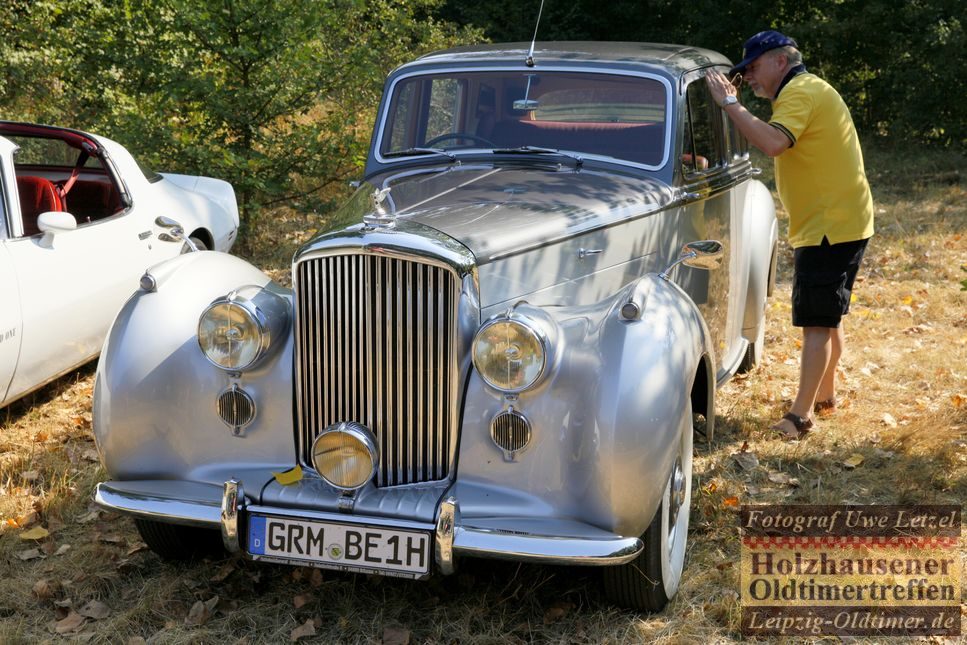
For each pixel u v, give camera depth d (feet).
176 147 27.48
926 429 15.83
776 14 62.44
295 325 10.42
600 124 14.33
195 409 10.74
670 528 11.07
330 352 10.27
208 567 11.89
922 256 29.48
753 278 18.08
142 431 10.68
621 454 9.46
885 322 23.08
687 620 10.86
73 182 18.89
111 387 10.68
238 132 28.73
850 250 15.37
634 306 9.99
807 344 15.98
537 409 9.77
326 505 10.03
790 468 15.08
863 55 58.70
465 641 10.39
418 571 9.60
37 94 35.50
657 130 14.07
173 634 10.48
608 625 10.71
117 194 18.80
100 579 11.55
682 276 14.25
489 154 14.51
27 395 17.63
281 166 28.94
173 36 28.45
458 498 9.91
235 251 28.55
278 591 11.41
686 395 9.99
